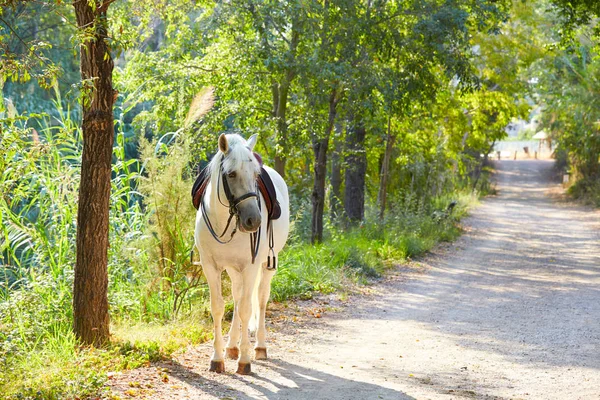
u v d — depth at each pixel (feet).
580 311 39.88
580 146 145.89
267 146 61.41
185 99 53.62
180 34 55.72
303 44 52.54
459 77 56.29
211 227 23.31
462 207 114.32
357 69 52.19
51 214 33.86
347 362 27.02
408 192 95.61
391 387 23.40
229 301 35.32
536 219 110.52
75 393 20.44
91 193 25.76
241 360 24.08
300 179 81.05
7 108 28.53
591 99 119.85
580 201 139.13
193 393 21.48
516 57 89.04
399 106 56.44
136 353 25.17
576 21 62.90
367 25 53.01
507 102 88.84
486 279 53.11
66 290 30.19
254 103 57.16
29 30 71.72
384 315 38.01
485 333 33.68
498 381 24.90
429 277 53.31
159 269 34.35
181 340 28.40
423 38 55.01
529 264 62.39
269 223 25.04
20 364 22.80
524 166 239.50
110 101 25.89
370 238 65.82
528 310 40.19
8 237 32.07
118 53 23.62
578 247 75.46
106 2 25.40
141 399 20.58
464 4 55.57
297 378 23.99
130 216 36.50
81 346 25.67
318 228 59.41
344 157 70.49
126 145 72.13
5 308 28.66
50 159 33.78
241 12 49.49
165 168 35.73
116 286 33.88
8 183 28.60
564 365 27.48
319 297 41.70
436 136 95.04
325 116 55.88
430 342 31.42
